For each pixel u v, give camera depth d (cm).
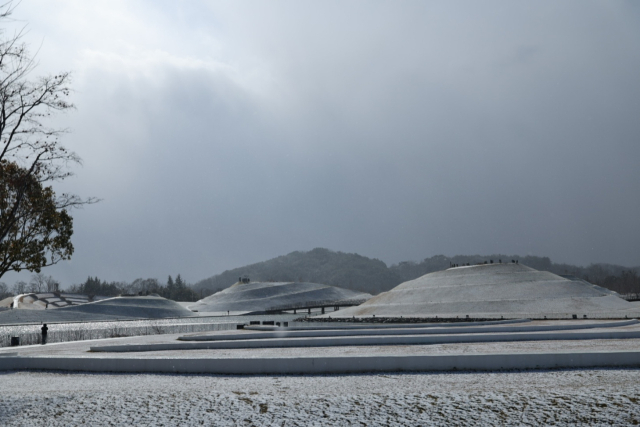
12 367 2597
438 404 1655
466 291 10994
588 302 9625
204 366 2342
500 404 1641
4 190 2894
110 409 1670
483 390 1845
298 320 11244
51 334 7144
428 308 10662
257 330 6556
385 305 11694
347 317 11006
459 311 10075
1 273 3128
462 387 1905
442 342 3706
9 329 9650
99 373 2417
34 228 3141
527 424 1429
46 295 19838
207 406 1684
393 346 3538
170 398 1809
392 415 1537
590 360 2309
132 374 2356
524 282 10912
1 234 2830
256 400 1753
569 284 10562
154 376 2286
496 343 3553
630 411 1541
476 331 4694
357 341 3709
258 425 1464
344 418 1516
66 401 1795
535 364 2294
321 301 19525
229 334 4869
